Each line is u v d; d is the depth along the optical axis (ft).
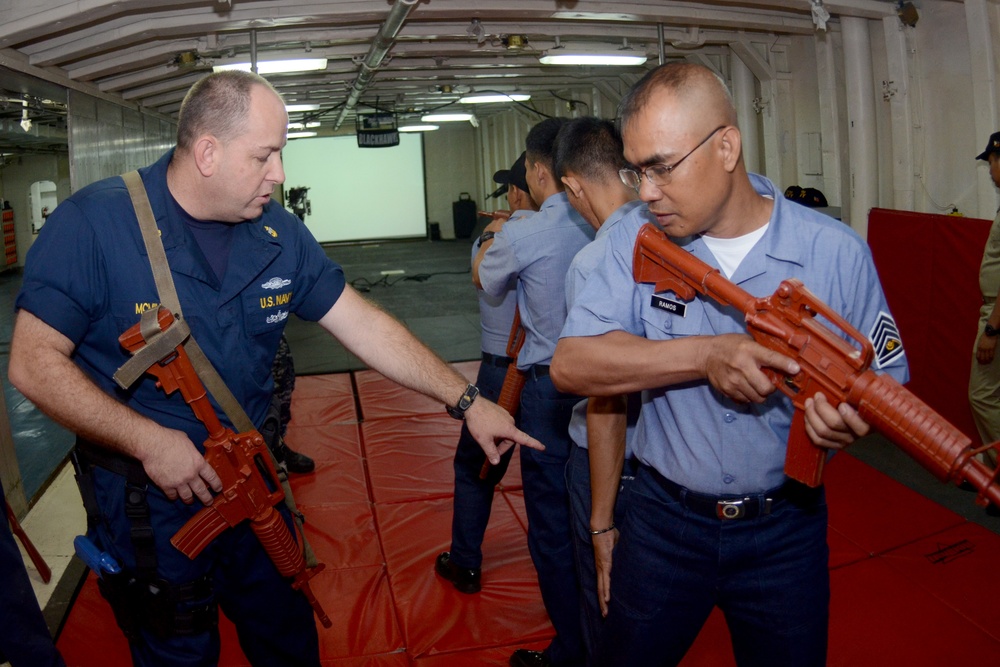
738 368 4.21
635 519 5.61
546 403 8.05
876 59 17.12
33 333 5.30
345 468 14.35
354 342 6.64
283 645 6.84
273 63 19.30
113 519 5.86
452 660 8.73
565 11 15.84
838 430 4.34
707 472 5.11
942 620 9.02
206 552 6.05
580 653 8.04
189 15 15.08
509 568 10.65
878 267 16.05
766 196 5.19
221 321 5.92
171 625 5.99
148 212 5.63
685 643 5.68
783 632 5.24
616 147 6.70
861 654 8.49
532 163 8.64
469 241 65.46
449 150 67.31
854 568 10.18
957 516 11.47
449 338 26.89
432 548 11.23
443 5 15.42
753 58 20.34
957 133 15.43
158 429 5.44
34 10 12.50
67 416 5.19
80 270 5.43
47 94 17.78
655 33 19.71
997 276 11.41
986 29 14.11
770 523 5.16
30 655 5.46
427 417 17.10
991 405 11.81
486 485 9.84
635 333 5.36
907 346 15.33
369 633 9.25
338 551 11.21
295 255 6.34
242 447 5.89
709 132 4.42
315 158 66.74
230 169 5.45
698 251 5.07
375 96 34.73
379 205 67.72
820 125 19.70
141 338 5.41
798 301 4.35
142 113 27.53
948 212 15.79
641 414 5.65
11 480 12.67
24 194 54.85
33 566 11.09
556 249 8.02
